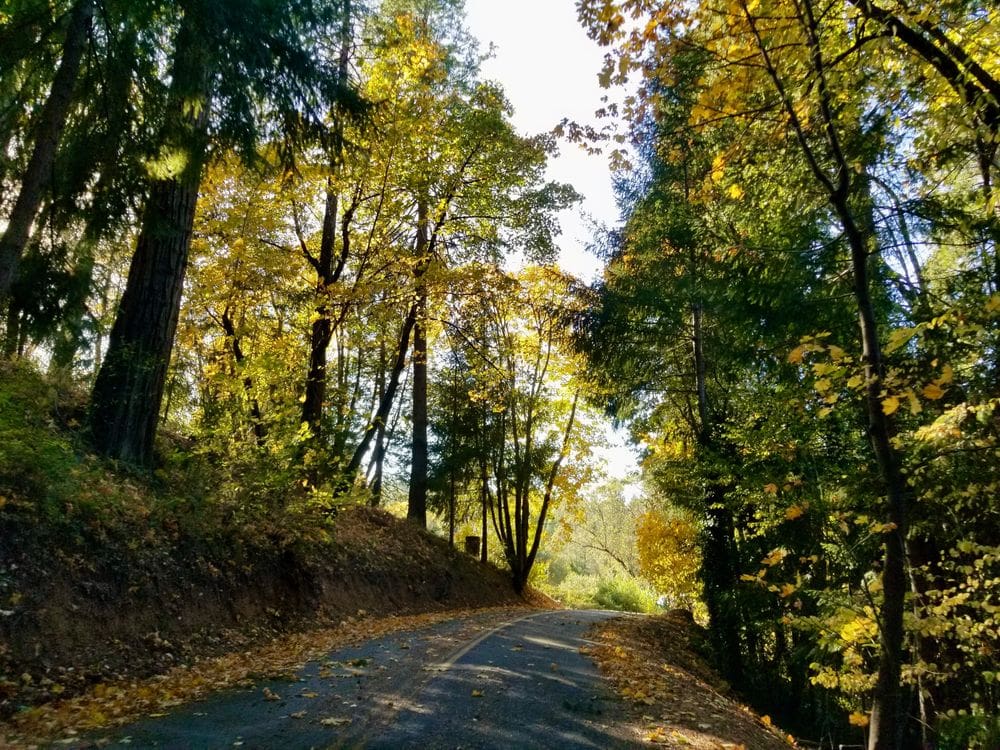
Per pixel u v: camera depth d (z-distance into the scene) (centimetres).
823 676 716
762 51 493
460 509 3031
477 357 2170
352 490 1436
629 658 1052
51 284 918
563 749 541
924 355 694
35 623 703
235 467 1173
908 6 496
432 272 1645
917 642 734
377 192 1712
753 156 678
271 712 611
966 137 634
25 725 553
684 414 1955
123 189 805
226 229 1677
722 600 1362
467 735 563
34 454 797
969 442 557
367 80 1548
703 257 1120
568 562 6081
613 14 539
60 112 688
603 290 1742
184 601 948
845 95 581
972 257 733
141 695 672
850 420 916
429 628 1321
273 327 1966
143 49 739
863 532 744
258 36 696
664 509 2214
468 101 1758
